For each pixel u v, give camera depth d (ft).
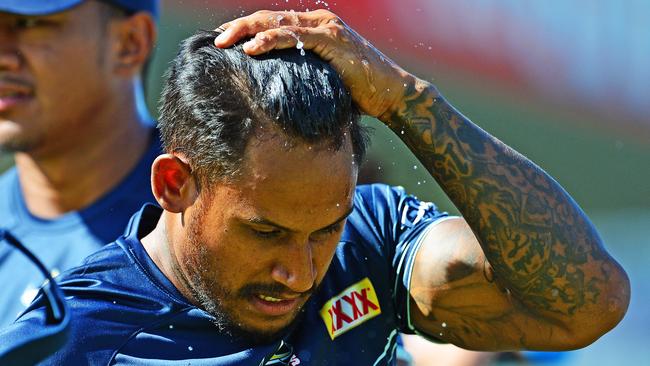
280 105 26.21
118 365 28.89
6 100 41.37
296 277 27.20
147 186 43.88
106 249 30.58
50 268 42.22
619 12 108.78
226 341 29.55
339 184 26.58
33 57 41.16
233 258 27.50
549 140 105.29
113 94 43.47
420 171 63.98
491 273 31.14
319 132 26.17
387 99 29.27
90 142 43.19
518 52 106.63
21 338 27.02
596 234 31.04
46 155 42.86
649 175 104.94
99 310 29.22
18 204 44.50
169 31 85.15
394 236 33.09
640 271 84.94
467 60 104.42
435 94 30.09
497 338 32.22
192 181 27.94
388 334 32.22
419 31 102.42
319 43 27.76
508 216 30.07
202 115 27.14
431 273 31.96
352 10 99.66
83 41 42.09
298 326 30.78
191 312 29.32
